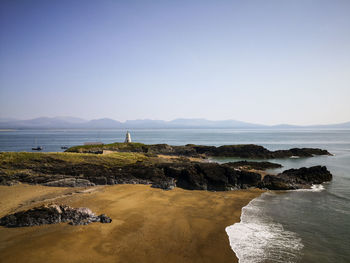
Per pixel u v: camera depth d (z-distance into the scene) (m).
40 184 27.34
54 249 13.52
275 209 21.02
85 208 18.66
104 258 12.91
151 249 13.91
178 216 18.92
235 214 19.67
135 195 24.30
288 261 12.94
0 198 22.30
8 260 12.41
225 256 13.38
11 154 34.06
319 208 21.41
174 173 30.56
